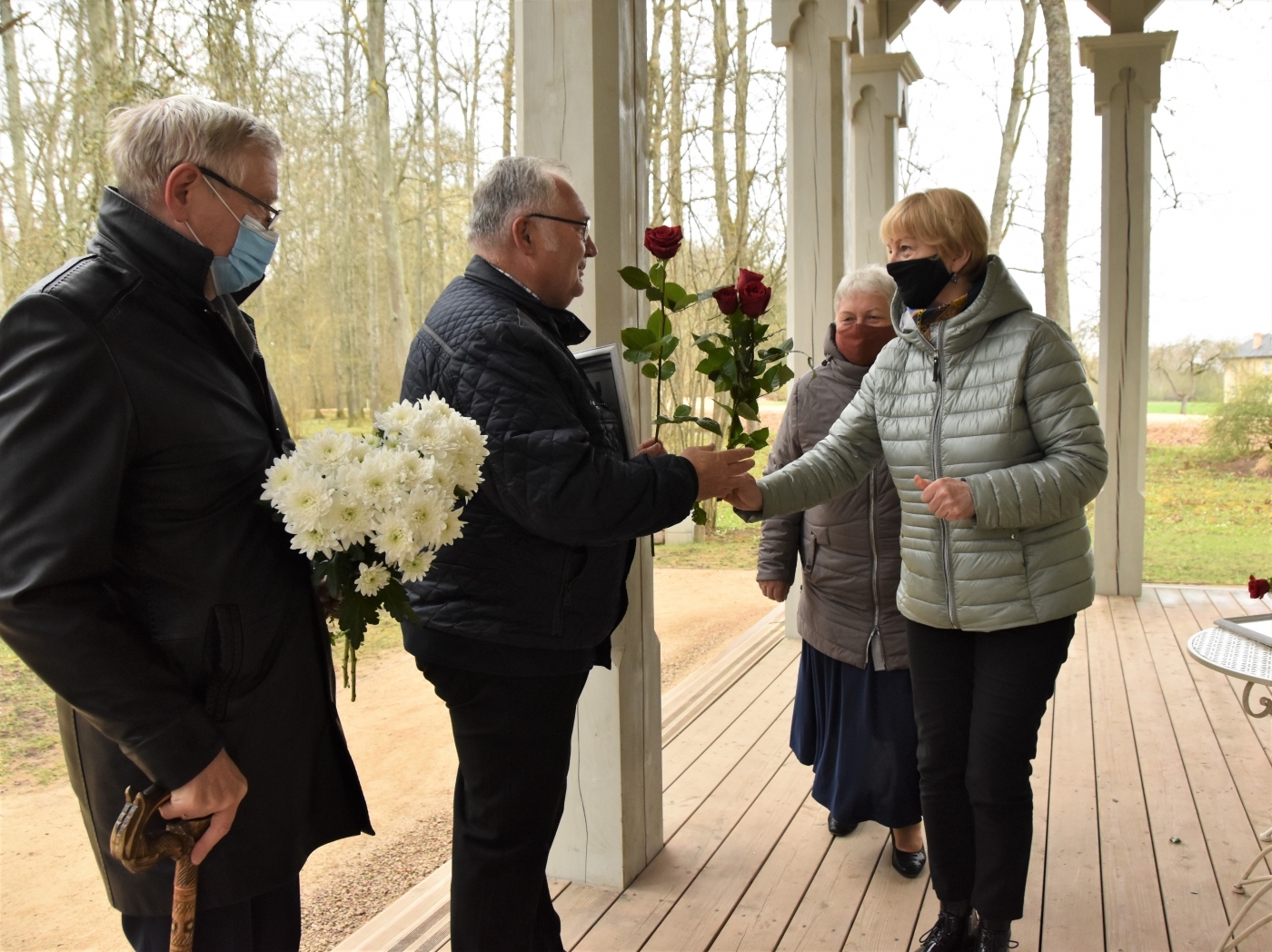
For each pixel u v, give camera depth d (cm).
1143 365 573
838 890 242
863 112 555
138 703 108
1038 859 261
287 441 140
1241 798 298
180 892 115
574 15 219
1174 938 221
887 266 196
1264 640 213
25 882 260
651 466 153
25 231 527
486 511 153
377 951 211
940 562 197
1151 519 988
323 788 138
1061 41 965
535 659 157
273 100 738
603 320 226
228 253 127
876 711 244
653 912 231
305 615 134
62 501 105
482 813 161
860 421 220
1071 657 459
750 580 758
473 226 164
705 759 332
